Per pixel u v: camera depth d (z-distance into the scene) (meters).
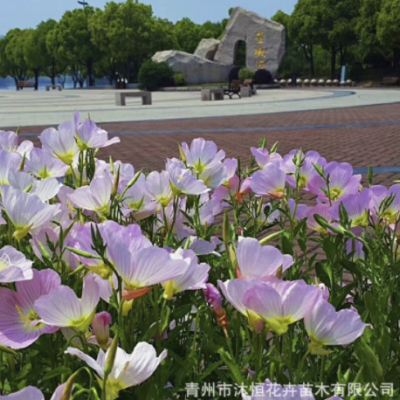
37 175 1.71
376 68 56.88
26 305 0.99
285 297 0.88
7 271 0.92
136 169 9.04
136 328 1.23
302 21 56.06
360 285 1.58
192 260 1.03
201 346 1.21
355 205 1.47
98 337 1.04
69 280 1.28
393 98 27.48
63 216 1.53
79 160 1.63
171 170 1.45
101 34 63.88
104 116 19.34
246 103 25.47
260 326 0.92
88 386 1.10
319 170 1.55
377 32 47.44
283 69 65.56
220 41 51.19
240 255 0.99
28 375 1.06
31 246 1.42
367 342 1.08
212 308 1.22
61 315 0.93
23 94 46.19
